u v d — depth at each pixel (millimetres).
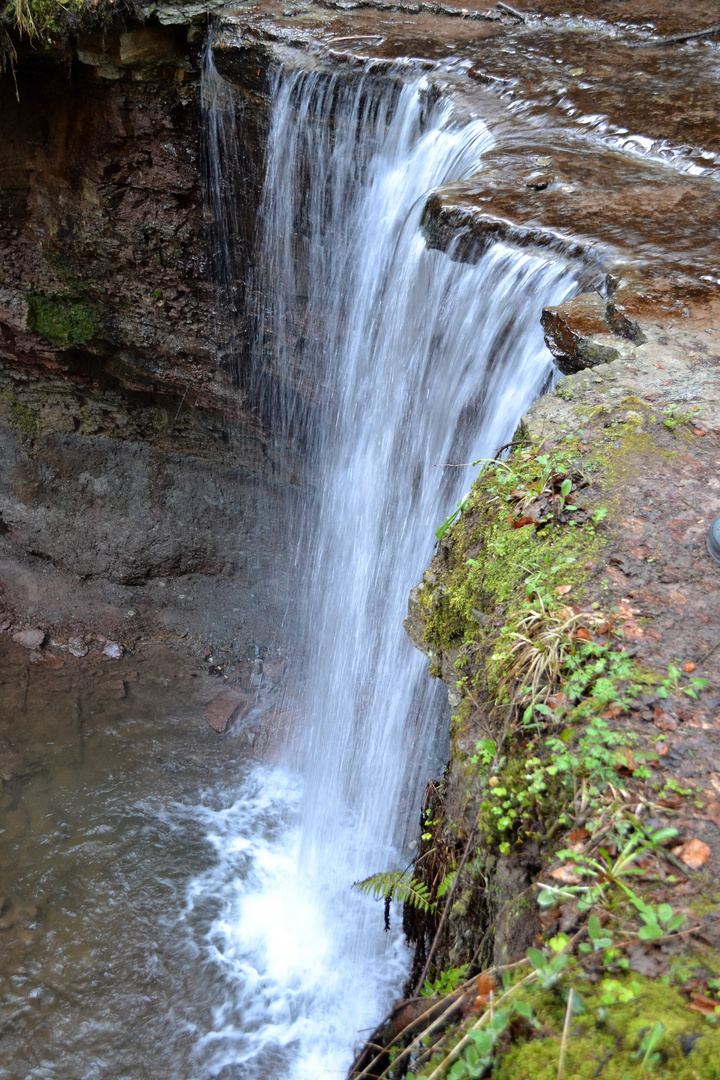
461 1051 2371
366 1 9039
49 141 10164
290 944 9047
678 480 3938
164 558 13109
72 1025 8352
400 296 7109
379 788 8734
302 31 8320
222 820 10562
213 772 11180
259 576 12938
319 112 8125
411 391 7215
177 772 11133
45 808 10500
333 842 9203
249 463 12438
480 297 5969
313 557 12133
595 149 6715
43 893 9523
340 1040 8156
